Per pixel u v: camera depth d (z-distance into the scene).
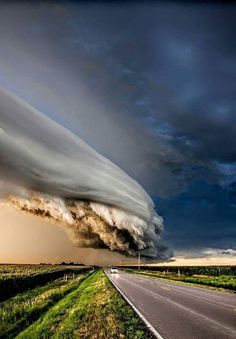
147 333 10.41
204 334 10.31
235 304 18.42
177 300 20.53
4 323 13.88
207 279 42.38
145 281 43.97
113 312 14.50
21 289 27.66
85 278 53.72
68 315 14.91
